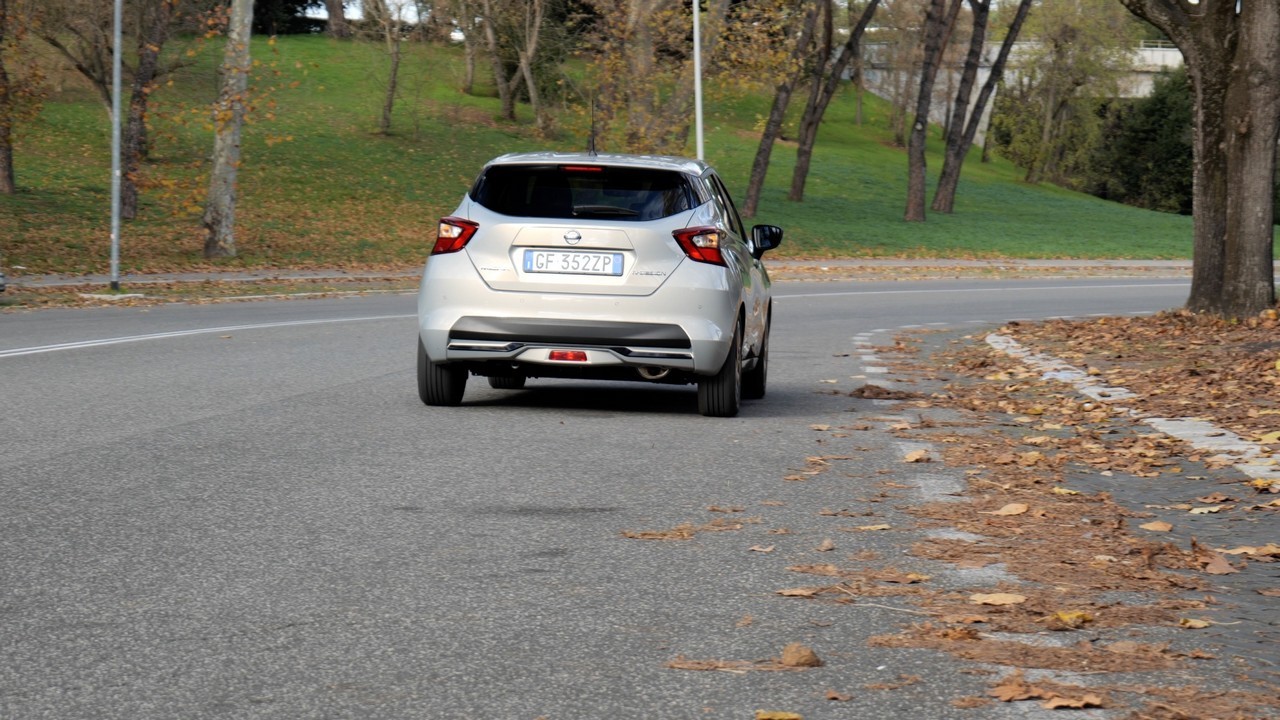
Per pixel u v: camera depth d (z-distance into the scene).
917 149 58.47
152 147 52.72
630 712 3.77
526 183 9.91
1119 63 84.25
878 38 85.44
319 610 4.81
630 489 7.20
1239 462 8.12
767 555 5.74
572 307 9.57
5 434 8.67
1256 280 18.23
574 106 44.03
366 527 6.18
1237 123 18.09
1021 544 5.98
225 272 31.48
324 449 8.30
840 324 21.00
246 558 5.57
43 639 4.43
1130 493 7.32
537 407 10.56
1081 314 24.17
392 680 4.04
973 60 63.34
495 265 9.68
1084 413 10.65
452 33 66.12
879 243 50.31
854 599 5.02
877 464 8.17
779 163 75.81
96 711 3.76
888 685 4.02
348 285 29.42
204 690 3.94
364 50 81.81
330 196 49.94
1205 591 5.20
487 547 5.83
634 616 4.77
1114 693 3.95
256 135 60.00
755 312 11.09
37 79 40.41
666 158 10.34
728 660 4.26
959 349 16.81
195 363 13.21
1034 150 86.69
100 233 37.19
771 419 10.20
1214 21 18.16
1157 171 91.19
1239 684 4.04
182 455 8.00
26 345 14.79
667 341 9.57
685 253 9.64
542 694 3.92
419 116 69.31
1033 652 4.35
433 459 8.02
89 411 9.76
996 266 44.03
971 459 8.39
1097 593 5.14
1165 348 15.72
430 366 10.19
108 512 6.41
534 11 66.69
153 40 38.59
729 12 40.78
